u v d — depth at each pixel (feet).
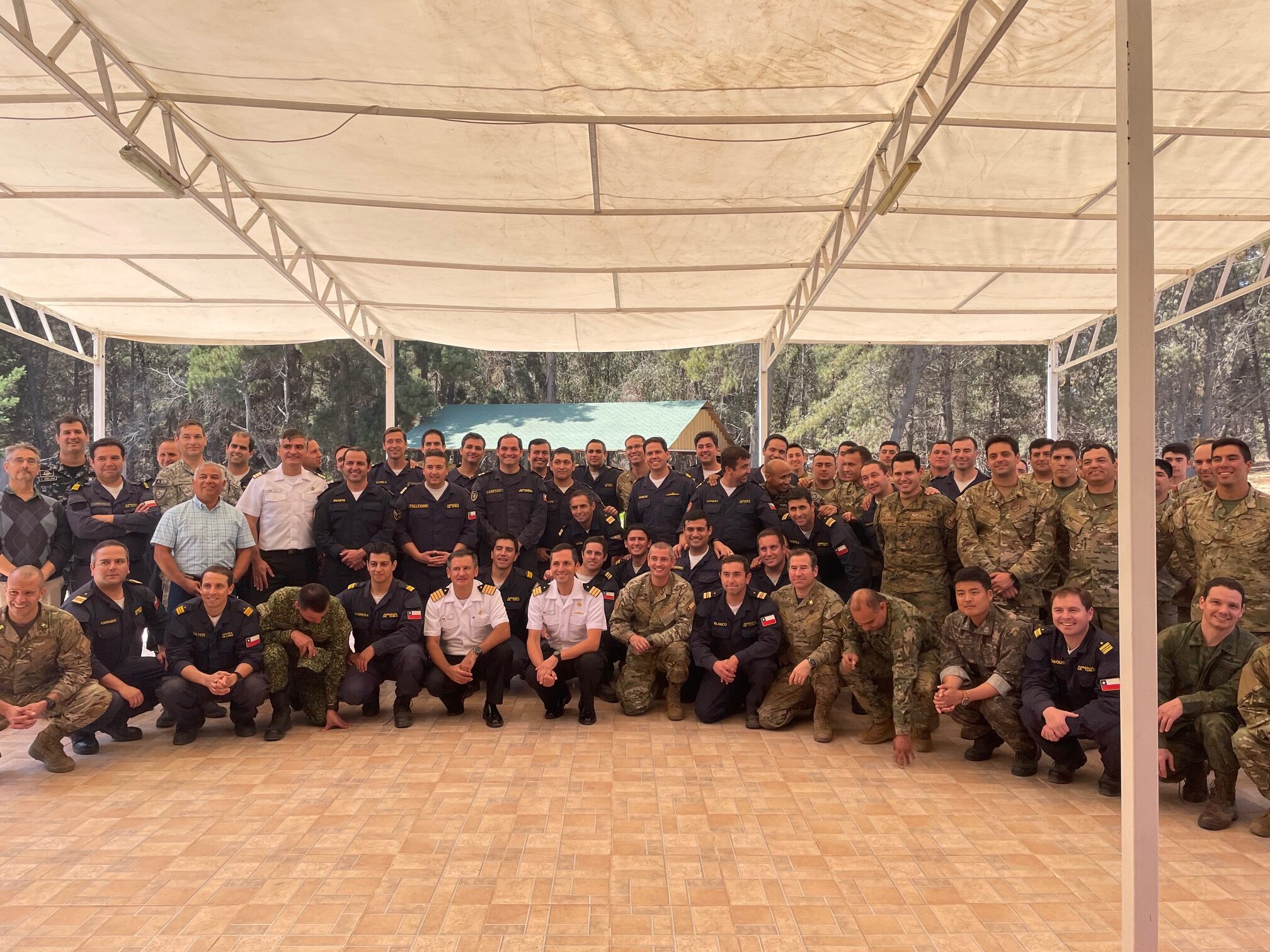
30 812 12.89
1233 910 9.98
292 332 37.27
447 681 17.75
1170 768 13.11
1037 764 15.10
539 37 15.07
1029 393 96.37
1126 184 7.99
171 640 16.55
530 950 9.07
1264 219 24.04
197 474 18.02
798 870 11.01
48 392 93.66
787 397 109.29
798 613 17.38
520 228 24.40
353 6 14.29
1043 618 18.67
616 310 32.53
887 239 25.39
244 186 22.09
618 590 19.93
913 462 18.40
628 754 15.84
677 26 14.73
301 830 12.17
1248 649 13.00
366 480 20.75
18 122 19.17
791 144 19.36
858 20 14.62
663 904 10.11
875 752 16.19
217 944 9.17
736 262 27.25
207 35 15.38
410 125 18.56
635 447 24.77
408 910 9.93
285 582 20.16
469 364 101.96
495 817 12.71
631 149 19.57
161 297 31.63
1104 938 9.36
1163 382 94.68
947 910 9.97
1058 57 15.94
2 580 21.61
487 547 22.49
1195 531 15.92
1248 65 16.19
